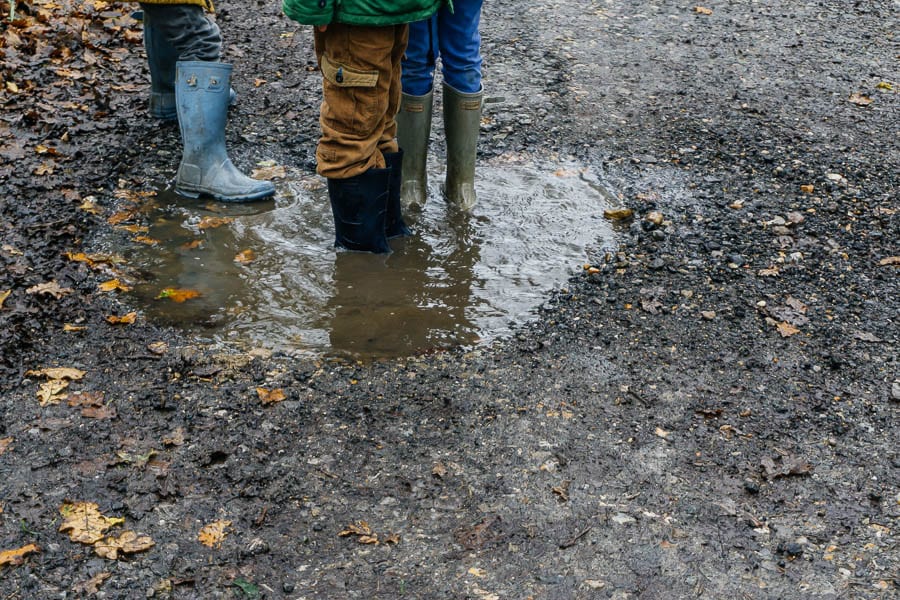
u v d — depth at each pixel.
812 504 3.01
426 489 3.03
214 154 4.73
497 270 4.26
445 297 4.06
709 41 6.93
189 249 4.34
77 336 3.71
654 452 3.21
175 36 4.58
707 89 6.15
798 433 3.32
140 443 3.17
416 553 2.78
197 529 2.84
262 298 4.01
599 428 3.32
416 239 4.48
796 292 4.14
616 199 4.86
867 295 4.13
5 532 2.79
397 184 4.37
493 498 3.00
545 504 2.98
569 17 7.28
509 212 4.72
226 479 3.04
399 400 3.43
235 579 2.67
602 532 2.88
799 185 5.02
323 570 2.72
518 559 2.77
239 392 3.44
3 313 3.78
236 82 6.02
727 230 4.59
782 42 6.95
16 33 6.32
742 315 3.96
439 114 5.71
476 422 3.33
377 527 2.88
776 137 5.54
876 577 2.73
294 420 3.31
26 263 4.12
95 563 2.71
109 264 4.18
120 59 6.21
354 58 3.77
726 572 2.74
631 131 5.59
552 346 3.76
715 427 3.33
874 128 5.70
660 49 6.76
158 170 4.99
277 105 5.75
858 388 3.55
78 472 3.03
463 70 4.43
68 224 4.45
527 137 5.46
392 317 3.91
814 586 2.70
